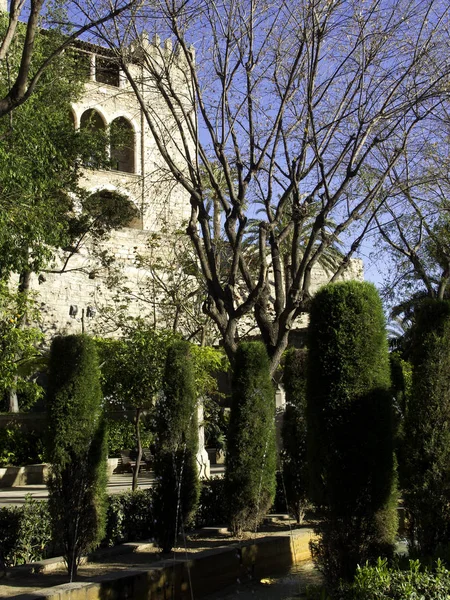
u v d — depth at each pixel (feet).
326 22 39.47
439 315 27.71
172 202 85.92
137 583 25.43
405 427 26.99
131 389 42.65
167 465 31.76
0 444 66.33
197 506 33.63
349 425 24.30
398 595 17.12
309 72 39.81
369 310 25.44
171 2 38.11
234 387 35.19
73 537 26.53
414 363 27.58
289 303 36.96
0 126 44.91
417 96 39.73
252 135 39.99
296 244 40.01
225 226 39.19
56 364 28.14
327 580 23.98
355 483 23.89
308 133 40.68
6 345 46.55
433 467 26.03
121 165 110.42
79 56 60.29
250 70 40.22
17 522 28.53
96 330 77.10
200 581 28.07
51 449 27.35
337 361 24.85
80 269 76.95
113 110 111.04
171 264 70.28
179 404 32.81
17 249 42.75
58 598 22.74
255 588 28.91
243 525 33.96
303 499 37.60
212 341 72.95
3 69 49.93
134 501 33.99
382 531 23.79
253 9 39.86
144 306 84.33
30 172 45.96
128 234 92.43
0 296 47.32
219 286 37.93
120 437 72.13
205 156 40.27
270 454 34.88
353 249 39.27
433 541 25.59
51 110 58.29
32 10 28.66
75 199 75.20
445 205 51.11
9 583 25.90
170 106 39.55
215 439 78.79
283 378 40.11
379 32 39.45
